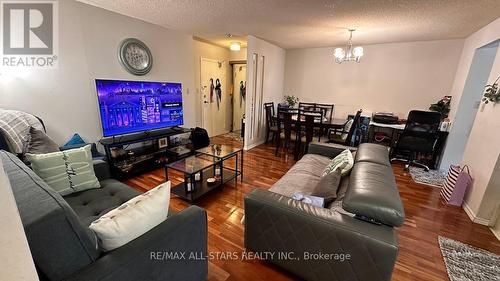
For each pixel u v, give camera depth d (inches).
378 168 61.6
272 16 114.0
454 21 111.1
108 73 115.6
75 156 67.2
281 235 54.2
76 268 31.4
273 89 203.8
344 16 110.3
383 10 100.1
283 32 146.6
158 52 138.4
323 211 50.4
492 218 83.0
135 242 36.7
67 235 30.0
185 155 138.2
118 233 35.6
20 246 16.8
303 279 56.8
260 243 58.8
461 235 78.5
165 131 138.7
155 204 41.1
